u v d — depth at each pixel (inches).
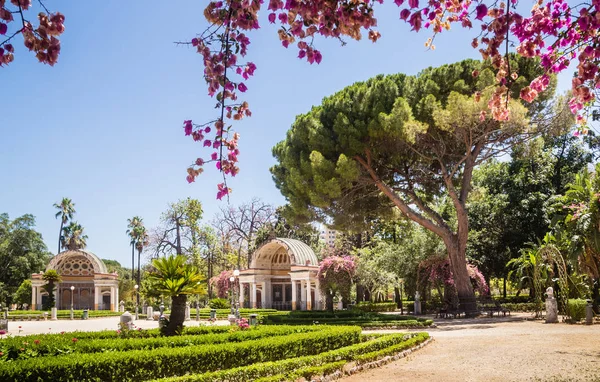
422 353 485.4
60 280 1807.3
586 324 703.7
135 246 2405.3
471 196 1115.9
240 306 1651.1
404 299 1939.0
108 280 1969.7
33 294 1883.6
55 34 132.2
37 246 2449.6
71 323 1328.7
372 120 855.1
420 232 1264.8
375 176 937.5
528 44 181.2
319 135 914.7
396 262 1232.2
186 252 1937.7
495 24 172.7
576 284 826.2
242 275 1668.3
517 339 551.2
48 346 369.1
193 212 1953.7
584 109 283.6
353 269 1145.4
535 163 1330.0
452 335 636.7
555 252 802.2
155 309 1715.1
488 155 963.3
